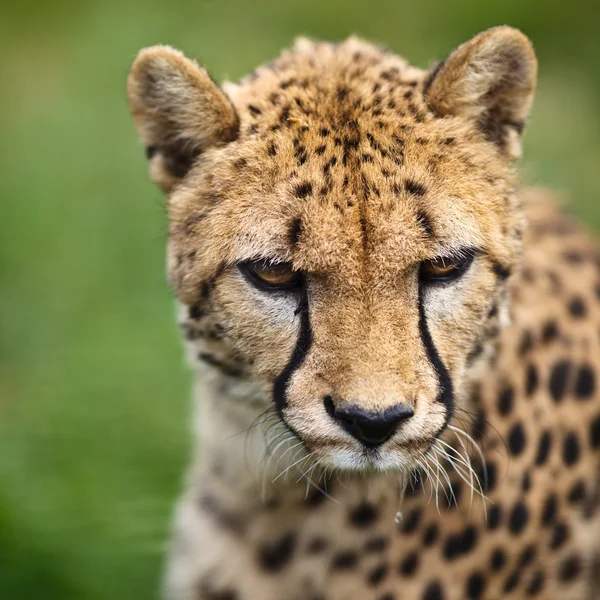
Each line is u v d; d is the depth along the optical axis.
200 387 9.69
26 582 11.05
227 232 8.21
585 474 9.50
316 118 8.28
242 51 21.36
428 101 8.49
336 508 9.09
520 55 8.48
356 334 7.83
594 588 10.06
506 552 9.13
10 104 21.06
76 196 17.92
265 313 8.17
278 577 9.41
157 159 8.94
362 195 7.89
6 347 15.05
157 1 23.22
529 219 9.92
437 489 8.62
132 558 11.27
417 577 9.00
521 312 9.16
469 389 8.80
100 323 15.12
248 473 9.31
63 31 23.44
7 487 11.85
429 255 7.95
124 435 12.77
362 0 22.64
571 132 19.17
